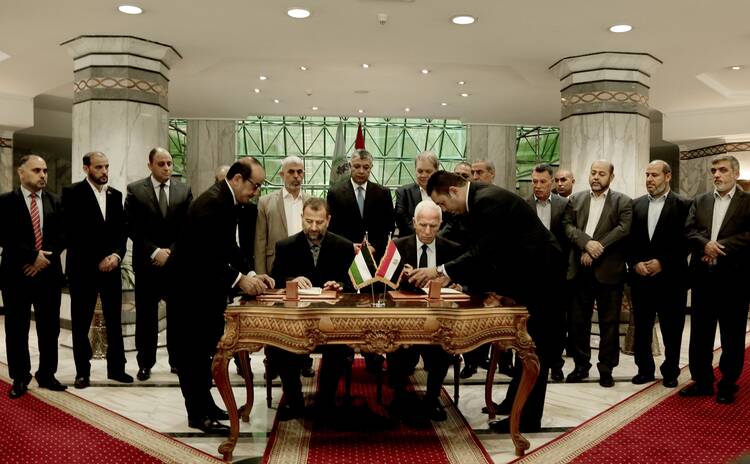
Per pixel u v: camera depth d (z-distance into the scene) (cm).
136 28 718
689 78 926
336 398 495
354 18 680
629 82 810
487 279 459
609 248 560
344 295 411
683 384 561
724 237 503
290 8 649
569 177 647
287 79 1007
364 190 580
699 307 513
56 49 801
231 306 363
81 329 536
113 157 759
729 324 497
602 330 557
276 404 486
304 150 1986
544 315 407
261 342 357
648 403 493
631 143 810
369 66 915
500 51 803
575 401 500
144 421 444
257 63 906
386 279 392
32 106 1084
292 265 476
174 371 595
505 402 455
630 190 811
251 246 591
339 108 1264
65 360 650
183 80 1017
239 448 388
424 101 1178
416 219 466
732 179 509
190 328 417
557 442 399
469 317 354
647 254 557
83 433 415
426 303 373
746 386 548
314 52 823
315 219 455
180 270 411
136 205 571
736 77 975
